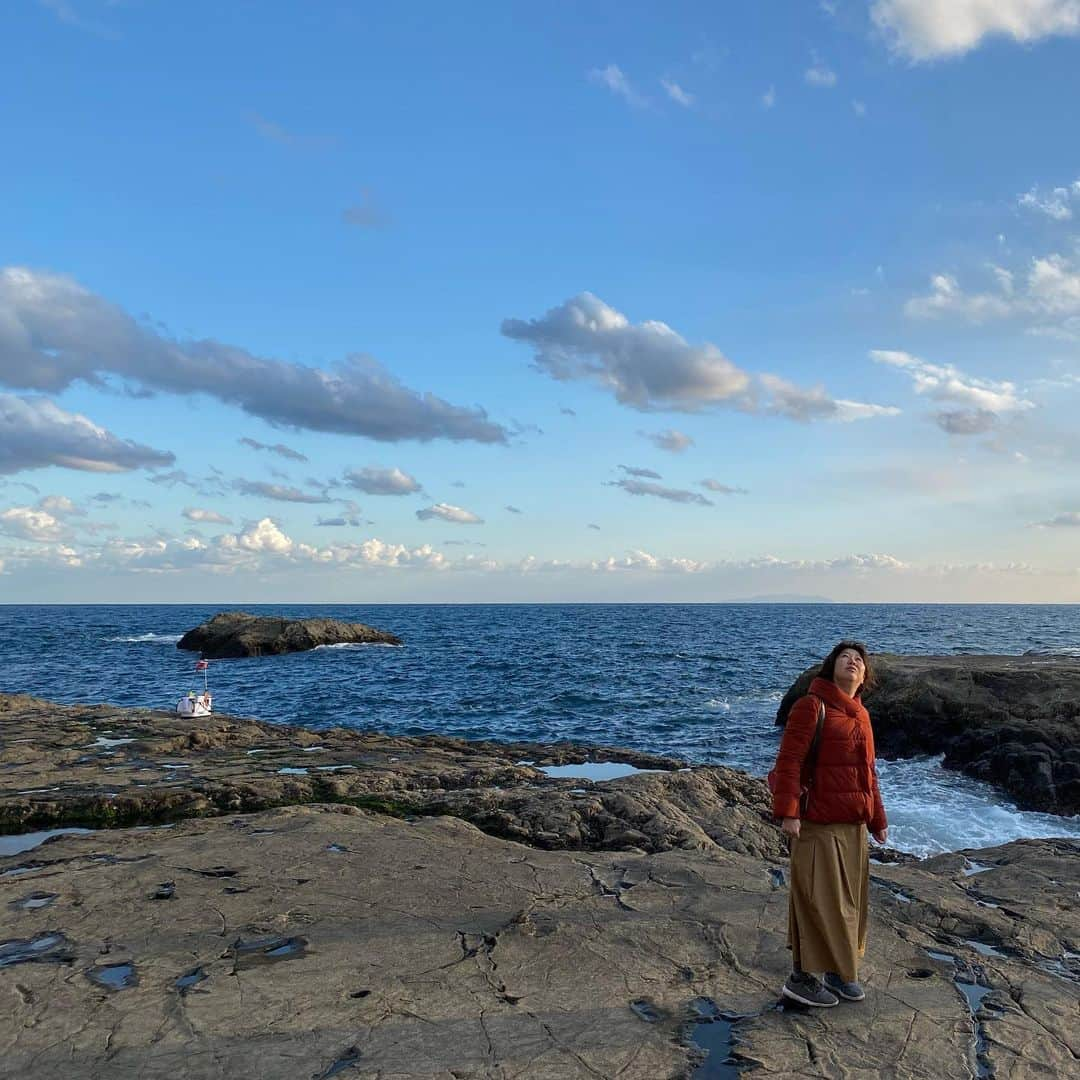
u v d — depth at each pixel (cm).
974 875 811
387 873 745
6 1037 450
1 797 1151
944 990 517
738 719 2591
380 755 1543
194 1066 420
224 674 4184
